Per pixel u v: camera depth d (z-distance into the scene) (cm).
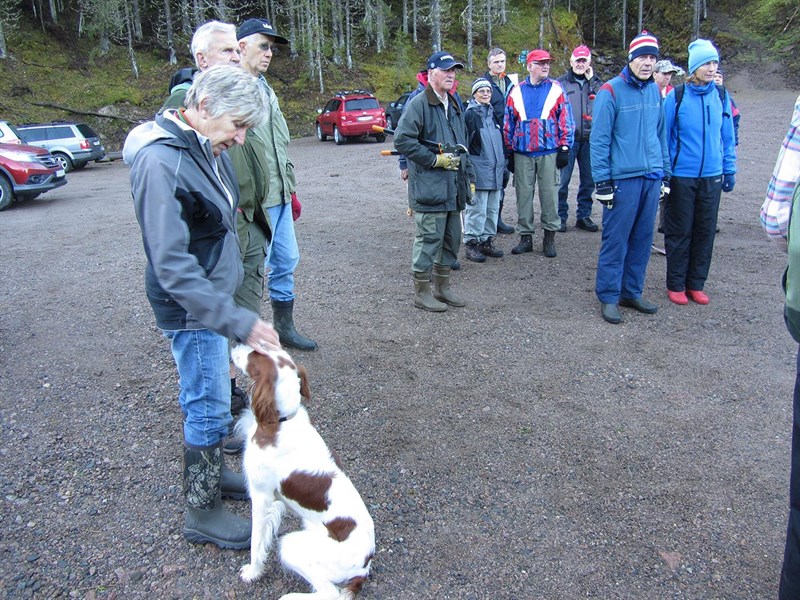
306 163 1703
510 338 498
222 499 307
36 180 1177
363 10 3675
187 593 248
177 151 225
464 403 398
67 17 3128
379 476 323
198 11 2727
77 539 276
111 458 337
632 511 300
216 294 224
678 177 537
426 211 522
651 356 468
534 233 799
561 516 296
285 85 3022
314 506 233
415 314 548
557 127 677
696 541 280
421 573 260
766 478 325
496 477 324
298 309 561
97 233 909
